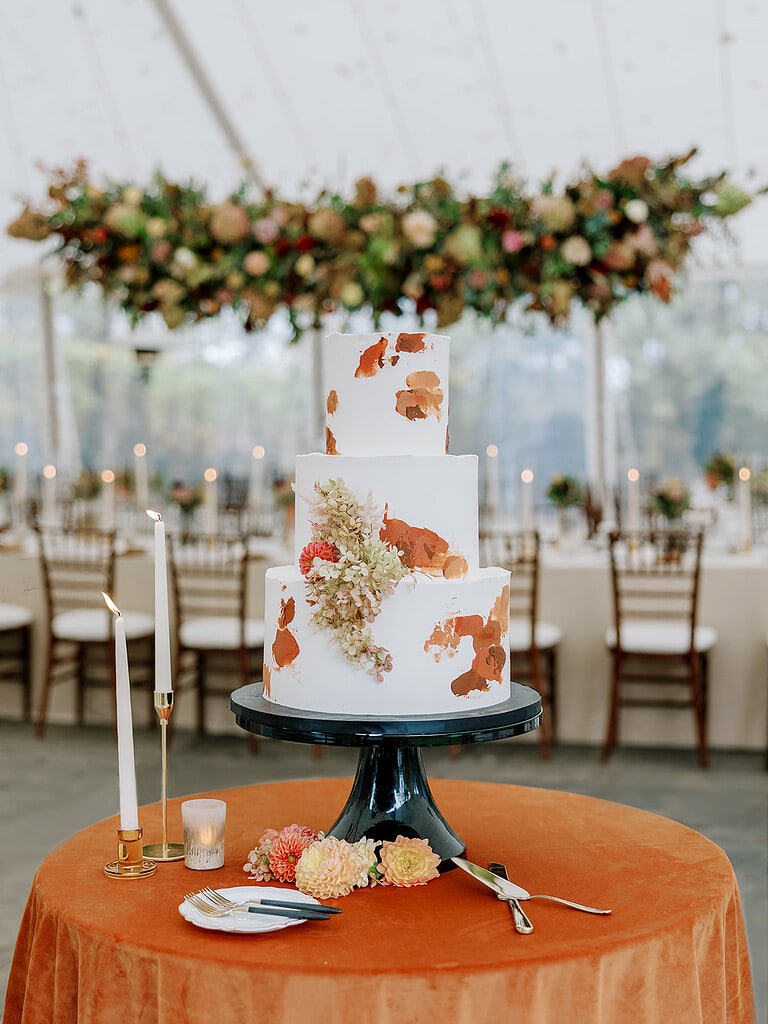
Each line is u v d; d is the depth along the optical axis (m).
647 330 8.95
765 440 8.84
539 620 5.65
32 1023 1.78
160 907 1.80
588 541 6.52
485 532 5.65
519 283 4.48
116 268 4.76
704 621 5.52
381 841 1.99
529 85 7.14
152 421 9.59
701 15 6.46
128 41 6.89
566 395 8.99
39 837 4.30
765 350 8.81
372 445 2.05
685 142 7.41
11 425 9.52
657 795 4.81
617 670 5.33
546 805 2.38
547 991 1.59
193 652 5.84
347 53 6.98
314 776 5.11
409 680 1.92
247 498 8.47
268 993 1.56
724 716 5.54
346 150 7.76
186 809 1.99
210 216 4.68
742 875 3.88
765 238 7.66
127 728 1.96
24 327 9.49
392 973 1.55
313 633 1.95
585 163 4.39
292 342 5.00
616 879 1.93
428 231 4.34
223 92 7.25
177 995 1.59
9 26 6.79
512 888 1.83
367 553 1.90
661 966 1.69
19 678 6.36
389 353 2.04
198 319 4.95
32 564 6.17
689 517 7.31
